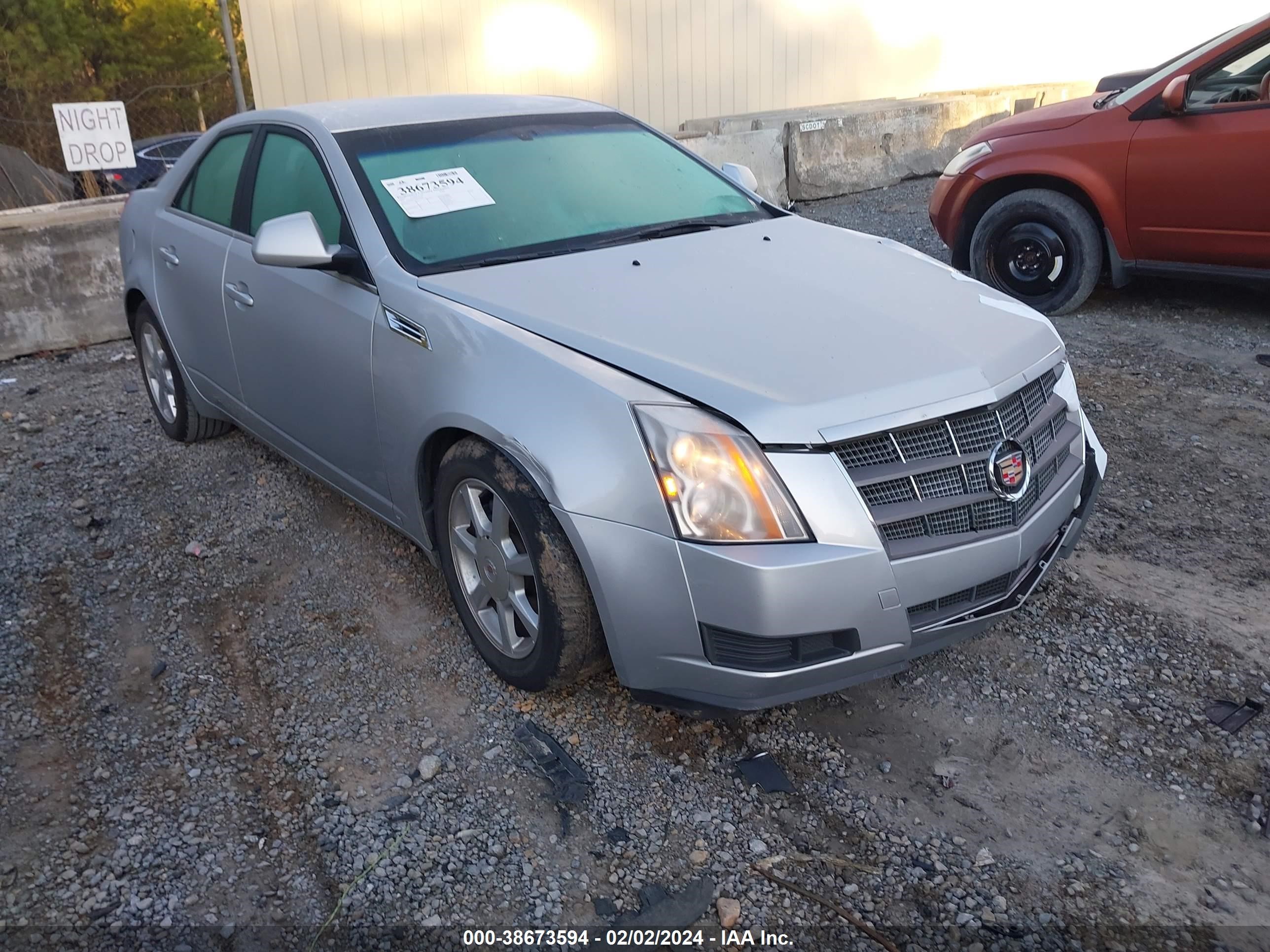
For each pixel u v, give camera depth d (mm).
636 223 3594
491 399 2701
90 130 7656
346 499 4246
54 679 3154
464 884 2348
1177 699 2924
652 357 2564
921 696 2973
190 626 3430
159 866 2420
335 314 3312
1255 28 5566
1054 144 6234
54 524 4156
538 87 12492
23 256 6602
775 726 2855
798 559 2318
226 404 4320
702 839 2467
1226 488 4141
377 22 11125
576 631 2656
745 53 14461
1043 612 3348
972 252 6785
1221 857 2387
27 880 2383
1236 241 5660
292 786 2678
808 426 2357
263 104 10734
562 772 2682
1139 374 5406
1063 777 2650
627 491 2436
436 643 3279
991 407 2557
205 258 4133
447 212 3375
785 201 11289
